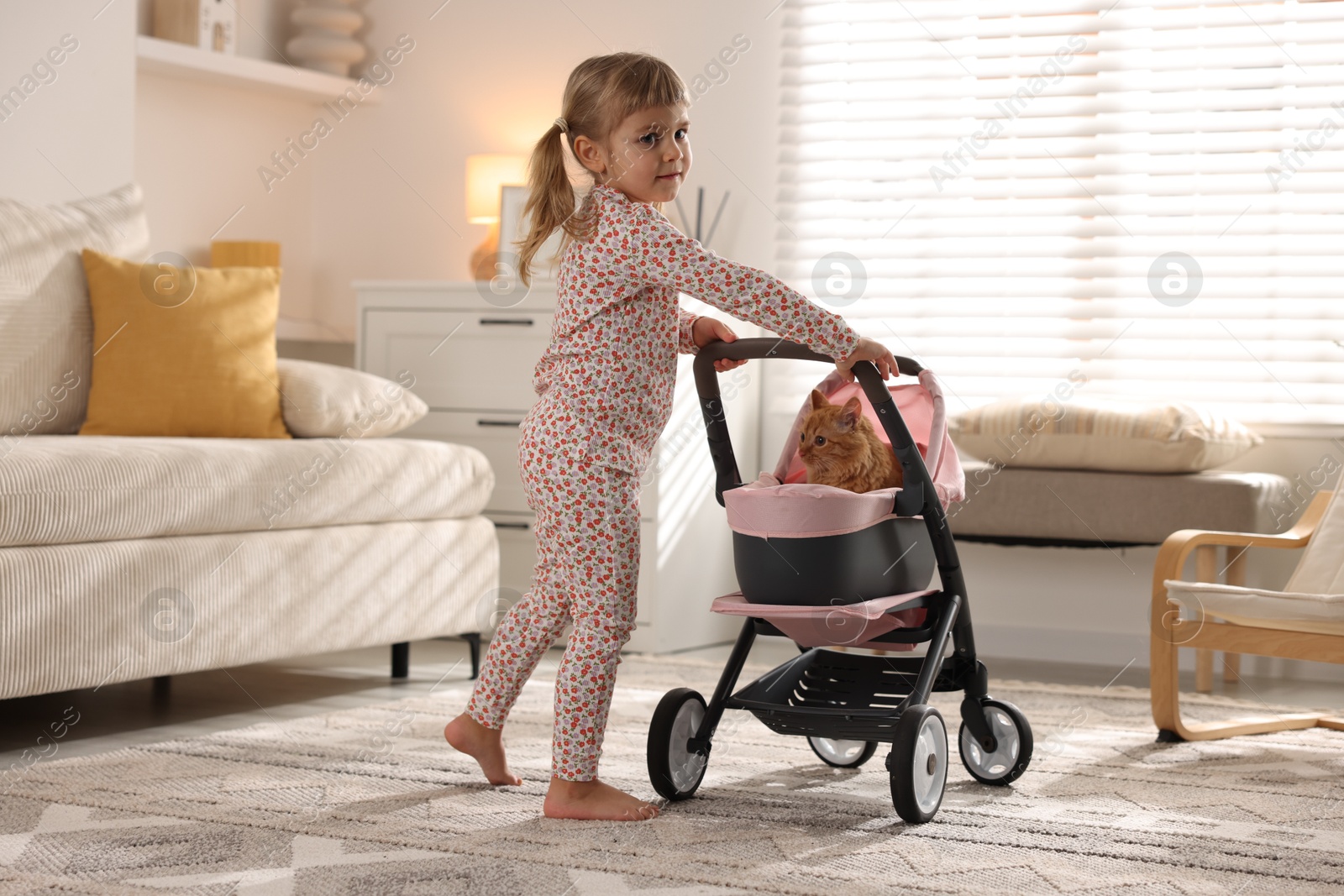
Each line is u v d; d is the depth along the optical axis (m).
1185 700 2.76
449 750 2.10
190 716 2.40
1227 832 1.66
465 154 4.11
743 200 3.76
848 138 3.64
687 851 1.54
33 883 1.39
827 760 2.03
